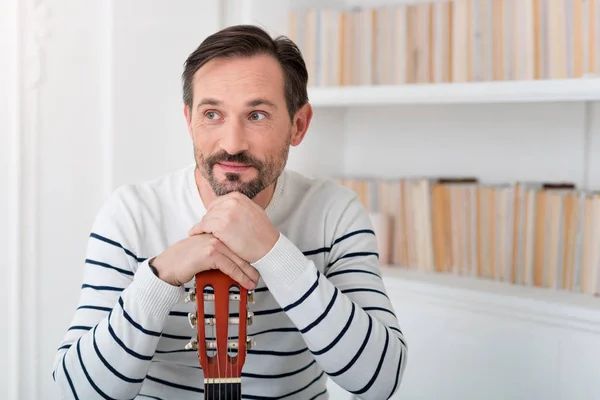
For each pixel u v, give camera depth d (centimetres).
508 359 171
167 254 99
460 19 186
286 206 119
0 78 165
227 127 100
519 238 184
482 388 176
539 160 199
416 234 206
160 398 114
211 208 101
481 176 212
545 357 164
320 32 213
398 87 195
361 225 122
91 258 112
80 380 98
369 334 101
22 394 172
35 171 170
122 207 114
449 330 182
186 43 201
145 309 97
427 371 187
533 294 172
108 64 183
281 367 116
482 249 193
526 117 201
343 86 210
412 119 227
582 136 189
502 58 179
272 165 103
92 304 108
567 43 168
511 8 177
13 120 167
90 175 182
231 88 99
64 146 176
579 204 173
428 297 186
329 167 239
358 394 104
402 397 193
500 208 188
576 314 158
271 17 219
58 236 176
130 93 188
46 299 175
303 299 99
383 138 235
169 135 199
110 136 184
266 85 100
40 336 174
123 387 98
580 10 166
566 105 192
